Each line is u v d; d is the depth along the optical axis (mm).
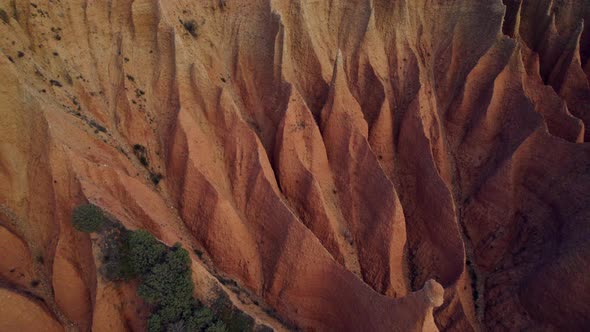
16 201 22297
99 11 25812
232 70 28781
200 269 20406
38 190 21859
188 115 24781
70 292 20875
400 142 29906
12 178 22203
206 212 23578
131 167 24344
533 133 27078
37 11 24000
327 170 27234
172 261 19516
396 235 24609
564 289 22141
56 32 24516
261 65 28375
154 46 26234
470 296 25609
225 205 23297
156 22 26016
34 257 22062
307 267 22562
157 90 25969
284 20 29578
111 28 26016
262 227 24188
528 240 26453
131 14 25828
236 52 28766
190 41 27344
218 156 25438
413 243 27750
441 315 24188
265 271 23922
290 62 28969
